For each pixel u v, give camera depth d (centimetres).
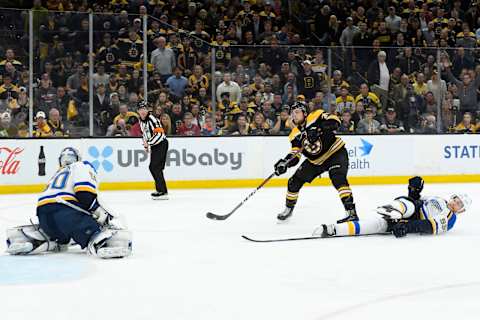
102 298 970
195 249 1347
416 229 1451
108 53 2495
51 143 2423
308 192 2384
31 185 2409
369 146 2673
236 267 1177
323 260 1233
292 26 3338
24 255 1265
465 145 2755
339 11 3394
